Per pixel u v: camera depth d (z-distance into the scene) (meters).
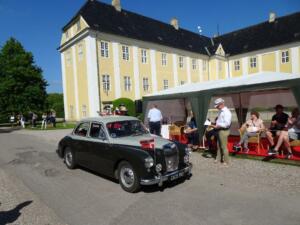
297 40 37.03
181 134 12.94
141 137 7.10
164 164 6.21
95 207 5.55
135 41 33.38
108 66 30.28
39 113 38.88
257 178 6.96
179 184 6.78
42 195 6.41
